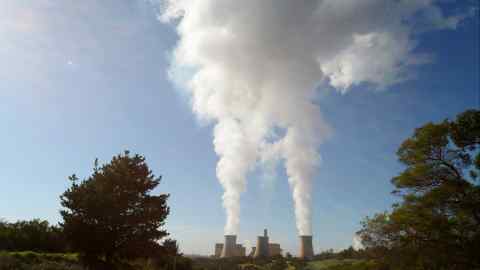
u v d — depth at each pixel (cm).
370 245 2731
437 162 2564
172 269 4562
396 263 2541
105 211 3042
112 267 3048
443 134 2495
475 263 2234
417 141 2591
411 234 2445
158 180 3647
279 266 12938
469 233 2292
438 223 2295
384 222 2706
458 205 2333
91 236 2927
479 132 2400
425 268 2425
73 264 2769
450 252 2272
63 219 3038
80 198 3058
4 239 3672
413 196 2519
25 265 2352
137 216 3228
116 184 3375
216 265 12006
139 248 3123
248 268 12406
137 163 3619
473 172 2395
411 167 2669
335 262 10106
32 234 3969
